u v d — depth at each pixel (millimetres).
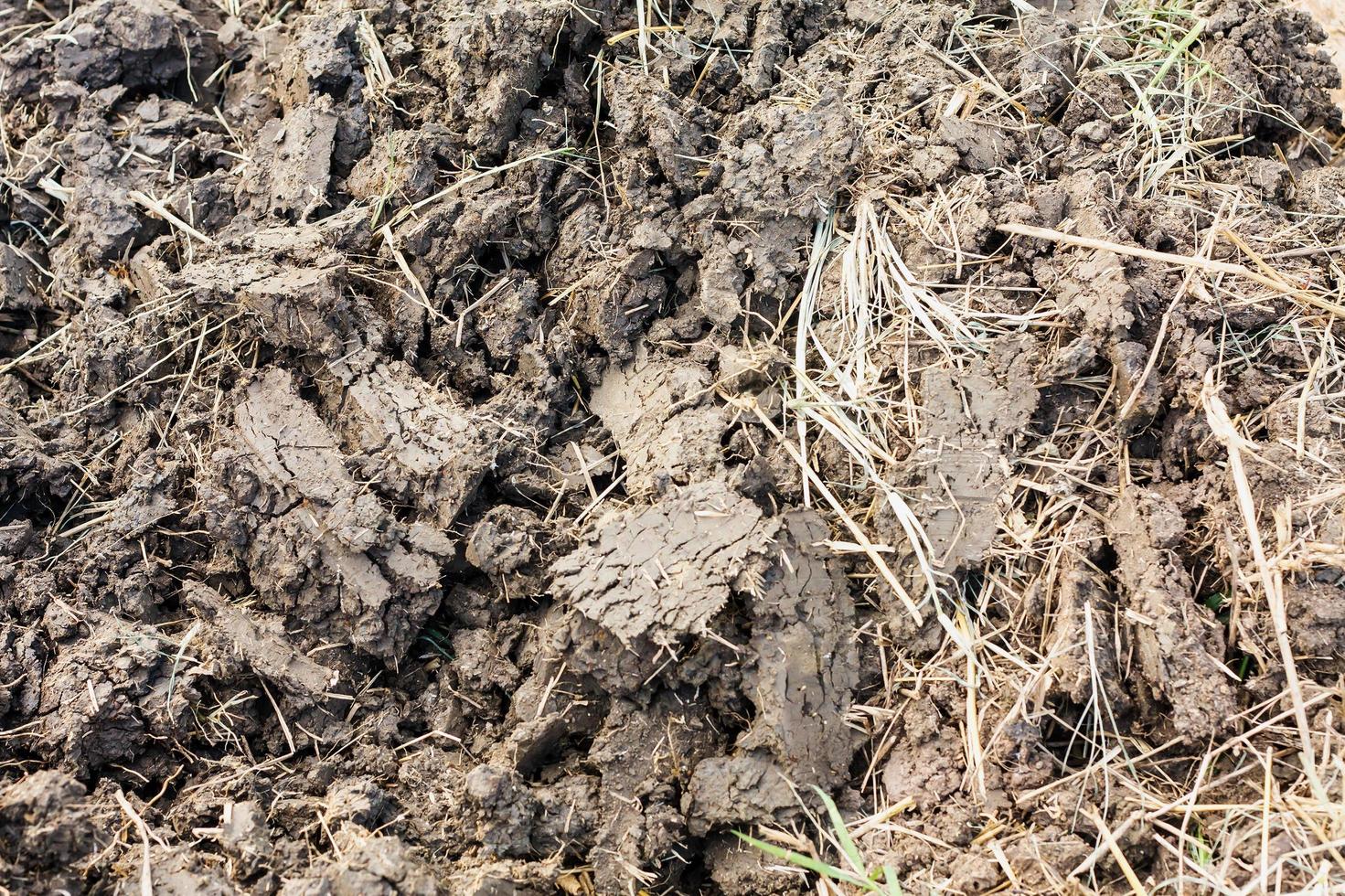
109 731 1298
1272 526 1297
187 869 1256
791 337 1388
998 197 1389
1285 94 1489
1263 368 1341
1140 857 1257
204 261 1405
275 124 1460
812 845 1269
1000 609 1309
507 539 1331
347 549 1326
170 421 1387
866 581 1322
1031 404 1335
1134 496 1307
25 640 1320
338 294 1369
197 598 1340
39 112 1514
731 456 1355
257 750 1320
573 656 1296
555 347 1388
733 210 1390
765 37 1451
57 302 1458
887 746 1296
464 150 1430
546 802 1280
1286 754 1261
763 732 1281
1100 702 1278
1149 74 1474
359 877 1235
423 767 1305
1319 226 1399
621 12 1447
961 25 1472
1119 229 1363
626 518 1310
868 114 1433
